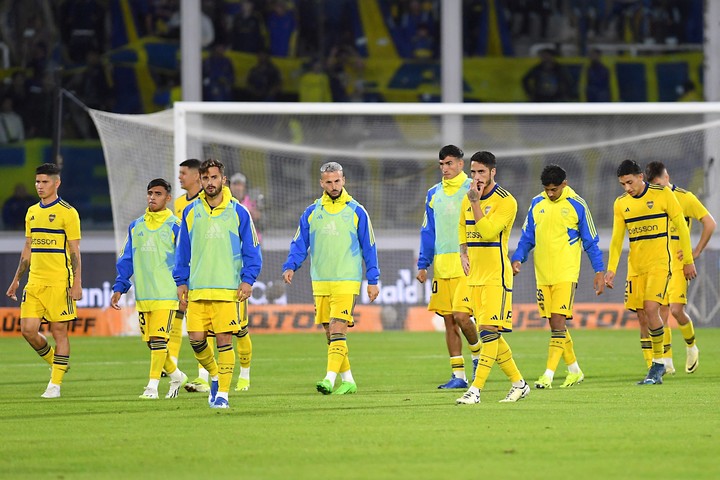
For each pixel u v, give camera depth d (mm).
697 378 40812
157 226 35656
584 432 26609
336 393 36125
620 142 78312
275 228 76938
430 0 97625
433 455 23516
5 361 51062
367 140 92375
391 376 42719
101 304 69875
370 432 26797
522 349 55438
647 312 38750
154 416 30281
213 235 31266
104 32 94062
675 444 24828
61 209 36656
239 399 34406
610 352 53312
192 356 52844
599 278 38312
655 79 97188
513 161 82188
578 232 37969
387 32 97562
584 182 82188
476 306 31984
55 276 36531
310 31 96438
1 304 71375
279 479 20953
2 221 88562
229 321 31500
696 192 77438
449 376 42656
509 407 31578
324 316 36656
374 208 80938
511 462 22641
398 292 71000
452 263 37875
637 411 30578
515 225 81625
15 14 92625
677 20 97375
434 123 92625
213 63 94312
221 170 31172
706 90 96312
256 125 88312
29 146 91438
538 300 38219
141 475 21531
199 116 74125
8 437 26531
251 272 31500
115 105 93750
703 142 77375
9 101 91812
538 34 97562
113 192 66500
